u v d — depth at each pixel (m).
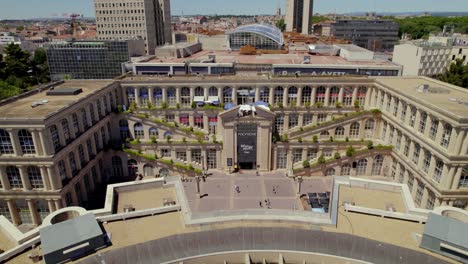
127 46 139.62
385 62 104.56
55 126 59.34
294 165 82.19
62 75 142.12
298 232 32.41
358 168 80.44
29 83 137.12
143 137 83.38
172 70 97.38
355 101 86.00
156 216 37.03
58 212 35.69
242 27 139.88
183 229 34.88
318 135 83.69
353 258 29.55
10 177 59.66
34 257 30.58
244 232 32.34
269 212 37.06
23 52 141.75
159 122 81.12
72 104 63.28
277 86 83.00
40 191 59.38
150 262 29.09
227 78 83.31
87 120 70.62
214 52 131.25
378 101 83.62
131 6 196.38
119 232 34.31
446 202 58.53
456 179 57.16
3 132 56.59
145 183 43.34
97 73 142.62
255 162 81.75
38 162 57.47
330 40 175.75
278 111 84.12
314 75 87.62
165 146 80.25
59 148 60.16
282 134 84.50
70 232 31.30
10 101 66.56
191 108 82.19
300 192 72.06
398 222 36.31
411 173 68.38
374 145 78.81
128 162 80.06
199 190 73.06
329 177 79.94
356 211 37.72
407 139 71.06
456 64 107.69
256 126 77.94
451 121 55.41
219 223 35.34
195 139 81.94
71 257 30.34
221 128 80.19
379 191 43.03
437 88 74.00
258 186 74.94
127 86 83.12
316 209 62.62
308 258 30.33
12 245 33.31
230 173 80.81
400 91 72.25
